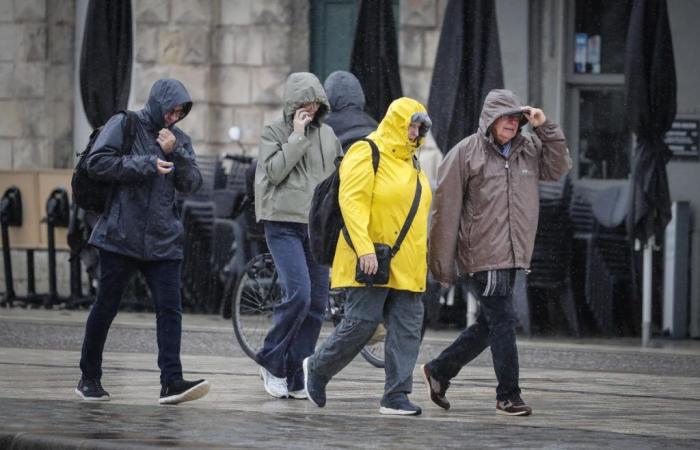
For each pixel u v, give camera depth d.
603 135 56.22
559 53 55.44
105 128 28.58
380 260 27.12
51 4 62.47
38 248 57.25
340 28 59.41
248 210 38.34
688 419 28.08
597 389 33.72
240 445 22.61
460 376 36.12
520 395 31.03
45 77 62.56
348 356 28.11
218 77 59.56
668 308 51.50
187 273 54.34
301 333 30.92
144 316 53.31
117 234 28.42
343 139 33.81
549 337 49.94
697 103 54.47
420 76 56.78
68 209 56.09
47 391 30.41
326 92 34.34
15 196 57.03
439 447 23.16
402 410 27.72
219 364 37.59
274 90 59.25
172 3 58.78
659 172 47.44
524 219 28.27
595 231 50.78
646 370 39.41
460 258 28.50
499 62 48.12
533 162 28.66
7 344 42.09
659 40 47.03
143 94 58.91
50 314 53.44
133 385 31.95
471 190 28.34
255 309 38.56
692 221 54.19
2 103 62.97
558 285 49.19
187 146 29.17
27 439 23.05
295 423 25.98
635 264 52.31
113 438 23.03
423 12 56.62
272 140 30.52
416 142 27.59
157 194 28.58
